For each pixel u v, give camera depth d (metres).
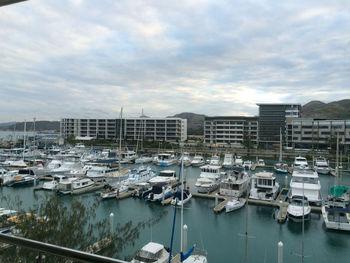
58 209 15.03
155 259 23.11
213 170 59.91
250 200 44.09
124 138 154.12
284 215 37.91
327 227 33.56
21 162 70.50
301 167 75.69
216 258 27.52
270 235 32.81
